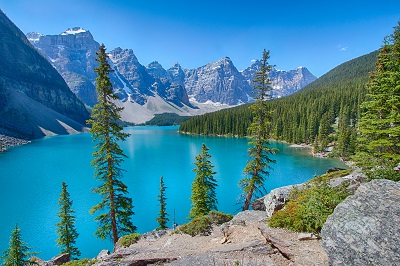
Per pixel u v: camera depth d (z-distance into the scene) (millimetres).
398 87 18672
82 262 16750
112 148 22672
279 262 10172
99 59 21922
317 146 93375
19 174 67312
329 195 12719
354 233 8336
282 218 13273
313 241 11031
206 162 31281
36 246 32156
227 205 45031
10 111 190125
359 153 20000
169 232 17938
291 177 61625
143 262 12172
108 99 22516
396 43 20281
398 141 19016
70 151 110562
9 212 42000
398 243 7312
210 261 11148
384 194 9016
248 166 27172
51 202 46531
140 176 66438
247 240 13148
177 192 53094
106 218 24047
